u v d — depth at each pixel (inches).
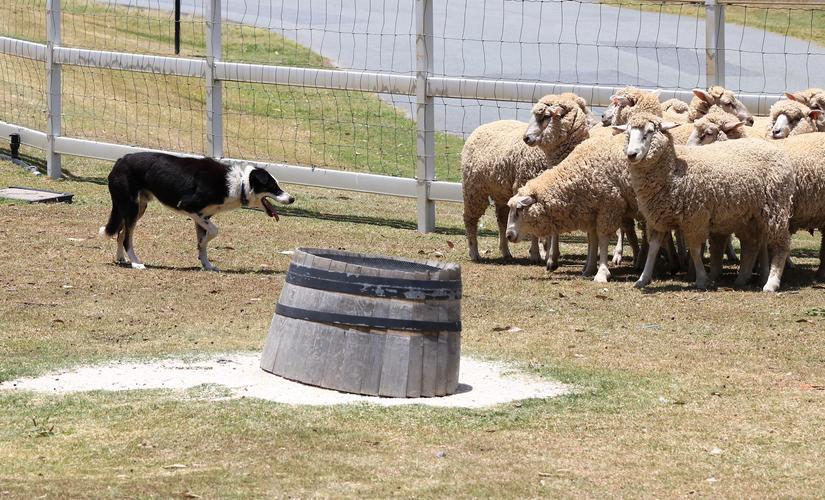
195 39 1460.4
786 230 555.8
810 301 537.3
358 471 309.3
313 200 867.4
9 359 422.3
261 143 1098.7
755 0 1611.7
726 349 455.5
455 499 289.7
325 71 797.9
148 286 557.6
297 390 386.0
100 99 1149.1
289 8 1701.5
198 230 599.5
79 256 623.8
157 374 404.2
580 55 1424.7
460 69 1344.7
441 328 386.0
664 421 362.3
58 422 349.1
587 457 327.0
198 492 289.7
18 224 707.4
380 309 382.9
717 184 543.2
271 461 315.6
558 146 614.2
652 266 575.2
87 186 863.7
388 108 1280.8
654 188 545.3
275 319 408.8
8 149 975.6
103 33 1421.0
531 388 399.2
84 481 296.8
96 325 479.5
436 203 910.4
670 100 693.9
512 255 688.4
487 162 643.5
